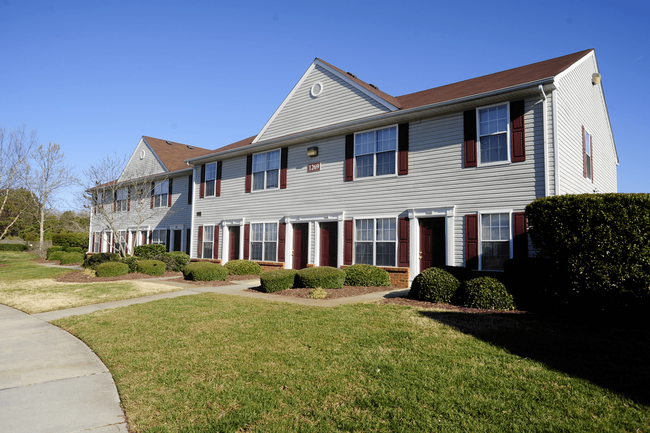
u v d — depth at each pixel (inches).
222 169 782.5
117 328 300.8
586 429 136.5
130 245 1071.0
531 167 412.5
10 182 1127.6
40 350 254.7
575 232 291.7
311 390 174.2
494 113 443.8
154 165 1042.1
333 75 619.8
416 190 498.9
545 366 194.4
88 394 181.9
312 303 374.3
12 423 152.8
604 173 589.0
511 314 309.4
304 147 638.5
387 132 537.0
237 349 235.0
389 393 168.7
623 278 273.9
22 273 755.4
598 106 569.0
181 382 189.0
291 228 645.3
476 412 150.7
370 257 538.3
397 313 315.3
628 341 233.1
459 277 390.9
